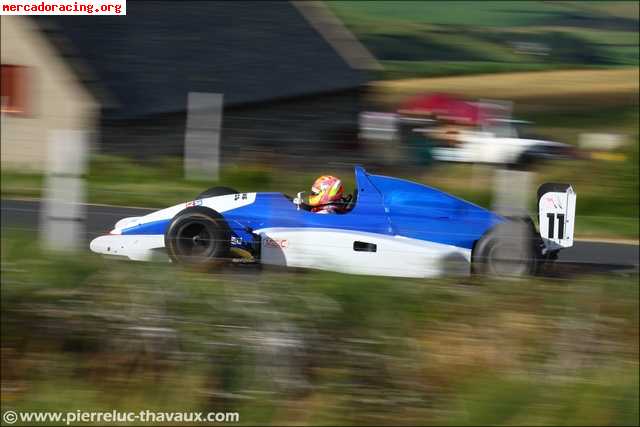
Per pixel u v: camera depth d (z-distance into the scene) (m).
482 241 17.02
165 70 43.88
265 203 18.66
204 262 16.58
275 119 41.66
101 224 20.16
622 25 91.69
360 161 33.72
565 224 18.98
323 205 19.08
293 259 18.09
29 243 14.97
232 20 53.06
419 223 18.39
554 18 94.00
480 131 37.81
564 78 72.25
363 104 49.72
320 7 62.25
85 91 36.62
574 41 85.25
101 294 13.62
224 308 13.46
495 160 35.69
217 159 30.14
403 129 37.75
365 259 18.09
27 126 35.94
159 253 17.41
